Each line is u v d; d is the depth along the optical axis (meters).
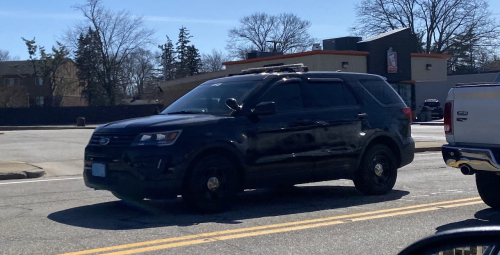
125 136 7.56
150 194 7.38
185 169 7.45
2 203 8.84
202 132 7.61
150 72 85.50
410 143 9.73
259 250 6.03
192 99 8.77
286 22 75.25
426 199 8.98
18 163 14.02
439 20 56.28
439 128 33.38
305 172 8.50
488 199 8.02
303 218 7.61
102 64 63.72
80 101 76.38
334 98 8.99
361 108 9.19
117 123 8.01
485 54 56.12
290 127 8.31
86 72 65.00
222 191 7.88
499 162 6.99
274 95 8.41
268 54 41.09
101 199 9.20
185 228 7.00
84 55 63.16
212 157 7.71
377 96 9.53
